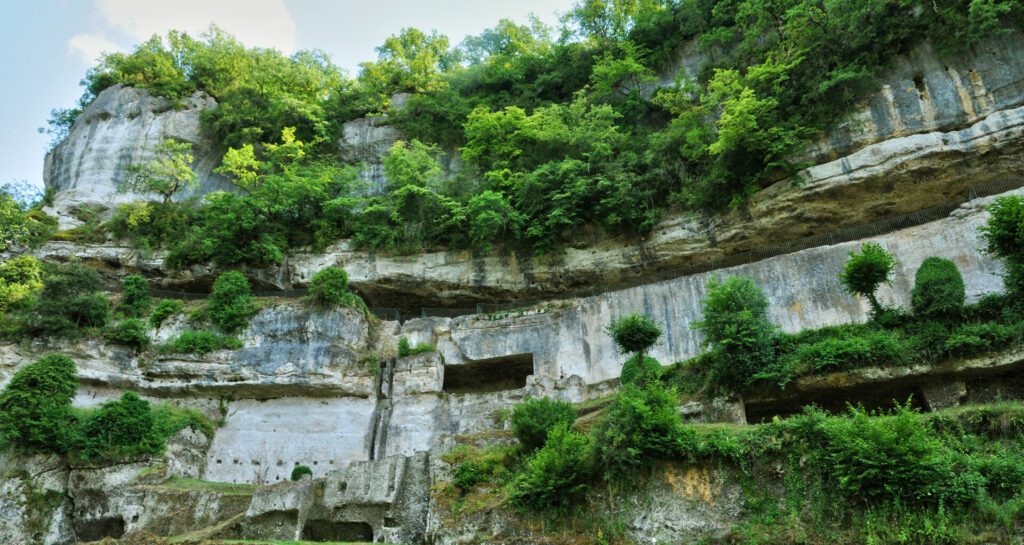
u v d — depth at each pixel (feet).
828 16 107.45
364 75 168.14
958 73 97.04
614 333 81.20
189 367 100.63
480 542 60.70
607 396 86.63
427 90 162.40
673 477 57.16
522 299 120.47
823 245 94.84
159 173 134.10
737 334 72.13
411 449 95.40
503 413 92.02
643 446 58.34
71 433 79.71
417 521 68.33
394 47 170.60
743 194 104.42
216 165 150.71
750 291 77.30
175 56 168.76
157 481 79.05
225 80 165.37
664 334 98.63
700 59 140.05
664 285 102.32
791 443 54.29
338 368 101.35
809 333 75.82
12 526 72.69
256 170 146.20
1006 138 90.02
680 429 58.49
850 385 67.77
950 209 91.56
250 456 96.73
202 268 123.13
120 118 152.56
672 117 133.80
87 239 129.08
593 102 139.33
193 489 75.66
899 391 68.54
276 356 101.91
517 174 123.54
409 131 148.46
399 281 121.70
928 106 97.25
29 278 111.04
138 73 161.89
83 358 98.73
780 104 106.22
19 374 81.87
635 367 81.61
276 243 124.57
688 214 110.32
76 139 153.89
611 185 114.21
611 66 136.46
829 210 100.42
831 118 101.65
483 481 68.03
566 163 116.37
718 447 56.24
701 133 111.86
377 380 103.50
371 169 147.54
